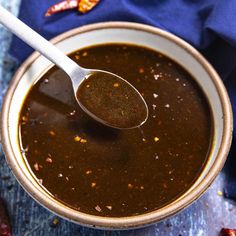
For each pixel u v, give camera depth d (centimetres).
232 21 31
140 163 28
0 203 30
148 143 28
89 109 29
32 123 29
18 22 29
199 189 26
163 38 31
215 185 31
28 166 28
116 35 31
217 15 31
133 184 27
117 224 25
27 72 30
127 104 29
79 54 31
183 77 30
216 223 30
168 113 29
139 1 33
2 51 35
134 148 28
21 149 28
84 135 29
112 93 29
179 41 30
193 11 33
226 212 30
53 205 26
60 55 29
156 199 27
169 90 30
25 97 30
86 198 27
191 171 28
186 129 29
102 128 29
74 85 29
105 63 31
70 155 28
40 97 30
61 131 29
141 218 25
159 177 28
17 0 36
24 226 30
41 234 29
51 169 28
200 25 33
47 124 29
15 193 31
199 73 30
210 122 29
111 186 27
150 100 30
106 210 27
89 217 25
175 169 28
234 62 32
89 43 31
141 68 31
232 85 32
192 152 28
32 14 34
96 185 27
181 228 30
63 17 34
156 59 31
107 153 28
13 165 27
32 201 30
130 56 31
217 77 29
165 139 29
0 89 34
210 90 29
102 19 33
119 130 29
